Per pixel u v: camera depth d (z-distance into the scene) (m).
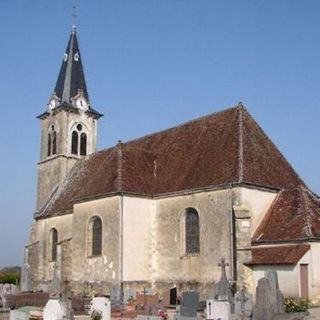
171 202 35.22
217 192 32.47
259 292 22.66
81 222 38.34
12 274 56.81
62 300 24.31
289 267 28.20
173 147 39.22
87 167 45.59
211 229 32.28
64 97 50.41
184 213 34.28
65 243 39.50
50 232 44.25
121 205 35.03
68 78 51.44
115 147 40.50
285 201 32.09
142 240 35.44
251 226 31.23
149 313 26.41
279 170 35.00
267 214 32.16
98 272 35.88
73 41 53.56
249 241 30.16
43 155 50.88
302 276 28.27
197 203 33.47
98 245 36.75
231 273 30.56
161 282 34.66
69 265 39.09
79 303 27.31
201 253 32.56
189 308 24.73
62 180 47.97
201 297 31.83
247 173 32.06
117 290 32.38
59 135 49.28
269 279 23.67
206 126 38.06
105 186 36.72
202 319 23.34
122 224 34.81
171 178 36.34
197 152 36.59
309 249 28.42
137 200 35.78
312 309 26.39
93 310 22.58
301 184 35.66
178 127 40.69
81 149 50.00
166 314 25.64
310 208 30.58
